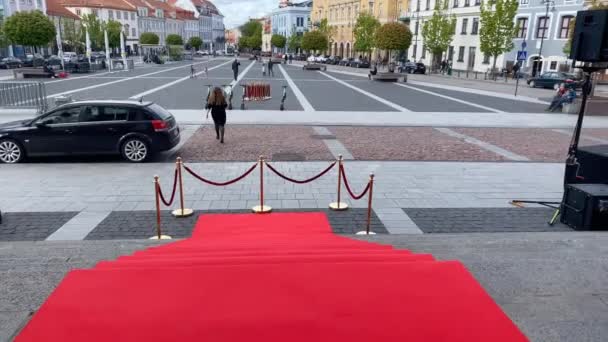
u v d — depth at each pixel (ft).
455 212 24.59
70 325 8.59
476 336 8.44
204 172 31.68
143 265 11.32
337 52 269.44
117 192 27.09
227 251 13.78
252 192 27.27
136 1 336.90
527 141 45.21
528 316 10.82
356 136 46.09
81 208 24.39
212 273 10.40
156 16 358.84
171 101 70.49
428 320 8.84
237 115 58.29
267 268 10.72
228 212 23.95
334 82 115.75
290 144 41.52
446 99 82.07
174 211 23.52
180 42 338.13
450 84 117.80
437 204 25.84
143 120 33.73
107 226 21.98
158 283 9.97
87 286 9.83
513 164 35.53
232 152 37.91
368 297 9.57
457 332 8.52
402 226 22.50
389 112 63.67
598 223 20.99
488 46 136.26
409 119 57.41
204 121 52.65
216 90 40.50
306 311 8.99
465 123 55.26
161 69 161.79
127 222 22.53
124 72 140.26
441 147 41.42
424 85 112.98
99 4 294.25
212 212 23.95
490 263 13.94
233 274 10.38
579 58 20.71
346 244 15.42
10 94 53.67
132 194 26.76
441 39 163.84
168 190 27.55
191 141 42.09
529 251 15.25
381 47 135.33
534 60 144.46
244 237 18.08
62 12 244.42
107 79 110.63
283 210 24.30
